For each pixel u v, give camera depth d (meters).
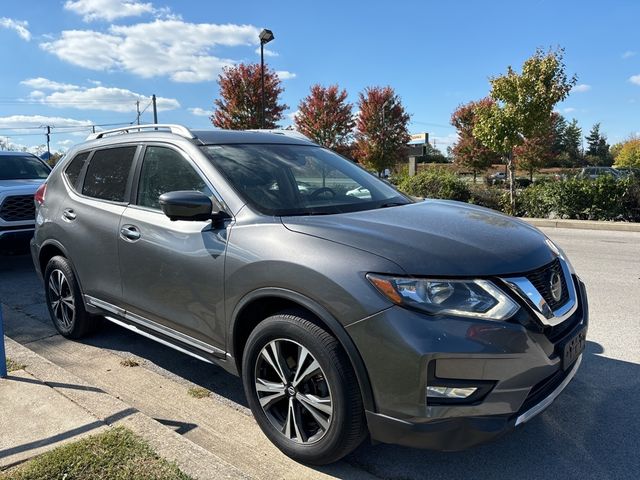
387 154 32.50
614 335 4.82
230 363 3.15
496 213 3.61
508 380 2.41
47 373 3.67
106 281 4.04
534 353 2.48
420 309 2.40
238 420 3.38
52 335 4.97
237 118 28.44
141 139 4.03
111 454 2.66
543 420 3.37
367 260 2.53
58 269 4.64
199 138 3.68
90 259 4.18
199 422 3.36
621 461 2.92
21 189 7.64
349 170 4.10
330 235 2.73
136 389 3.84
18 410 3.12
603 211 13.62
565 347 2.67
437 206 3.62
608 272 7.51
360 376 2.51
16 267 8.22
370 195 3.73
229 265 2.99
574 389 3.78
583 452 3.02
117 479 2.48
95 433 2.86
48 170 9.58
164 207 3.05
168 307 3.48
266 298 2.88
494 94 15.70
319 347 2.62
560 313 2.71
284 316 2.79
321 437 2.72
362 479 2.76
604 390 3.76
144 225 3.62
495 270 2.50
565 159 73.56
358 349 2.49
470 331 2.36
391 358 2.41
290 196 3.34
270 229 2.92
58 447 2.72
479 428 2.39
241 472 2.55
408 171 26.83
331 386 2.61
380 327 2.42
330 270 2.57
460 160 39.81
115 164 4.19
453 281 2.43
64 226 4.45
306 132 32.44
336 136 32.53
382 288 2.45
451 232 2.82
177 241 3.34
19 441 2.80
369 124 32.50
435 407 2.37
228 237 3.05
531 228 3.30
